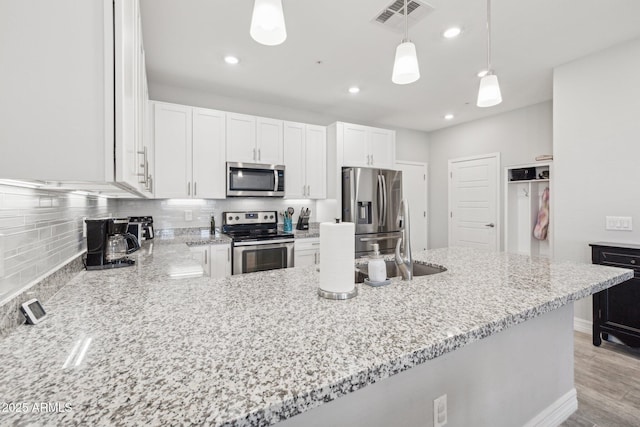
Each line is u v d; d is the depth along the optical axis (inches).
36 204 42.2
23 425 18.0
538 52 102.3
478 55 103.9
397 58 55.6
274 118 153.6
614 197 98.9
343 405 35.4
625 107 96.5
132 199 124.3
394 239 157.8
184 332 31.7
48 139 29.0
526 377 57.6
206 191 126.3
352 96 142.2
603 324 96.2
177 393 21.3
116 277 56.4
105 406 19.9
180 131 121.5
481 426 50.4
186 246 99.8
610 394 73.3
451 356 45.9
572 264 66.9
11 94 28.3
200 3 76.8
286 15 81.8
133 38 41.7
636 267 89.3
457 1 76.4
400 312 37.6
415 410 42.1
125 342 29.4
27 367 24.8
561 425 63.5
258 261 125.3
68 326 33.5
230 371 24.2
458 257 76.4
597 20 85.0
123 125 30.8
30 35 28.8
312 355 26.9
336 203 150.0
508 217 165.6
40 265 43.1
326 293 43.1
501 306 39.7
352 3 77.1
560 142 111.4
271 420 20.2
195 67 112.1
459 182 189.9
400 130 198.1
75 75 29.6
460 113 167.6
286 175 144.2
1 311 30.9
